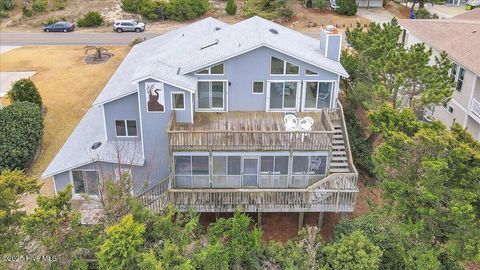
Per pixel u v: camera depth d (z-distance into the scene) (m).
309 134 22.02
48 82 39.66
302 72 24.33
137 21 61.97
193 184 23.11
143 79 21.78
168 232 17.47
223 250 17.94
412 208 17.48
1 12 65.62
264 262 18.94
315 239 19.91
